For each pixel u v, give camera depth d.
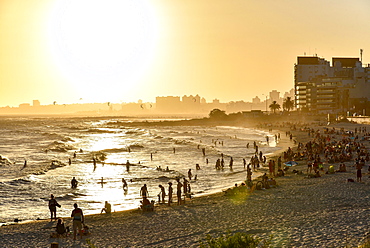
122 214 33.28
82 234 26.19
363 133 120.69
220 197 39.25
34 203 43.72
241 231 24.58
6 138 167.75
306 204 32.16
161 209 34.62
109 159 90.62
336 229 22.52
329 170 50.22
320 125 183.50
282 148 105.56
